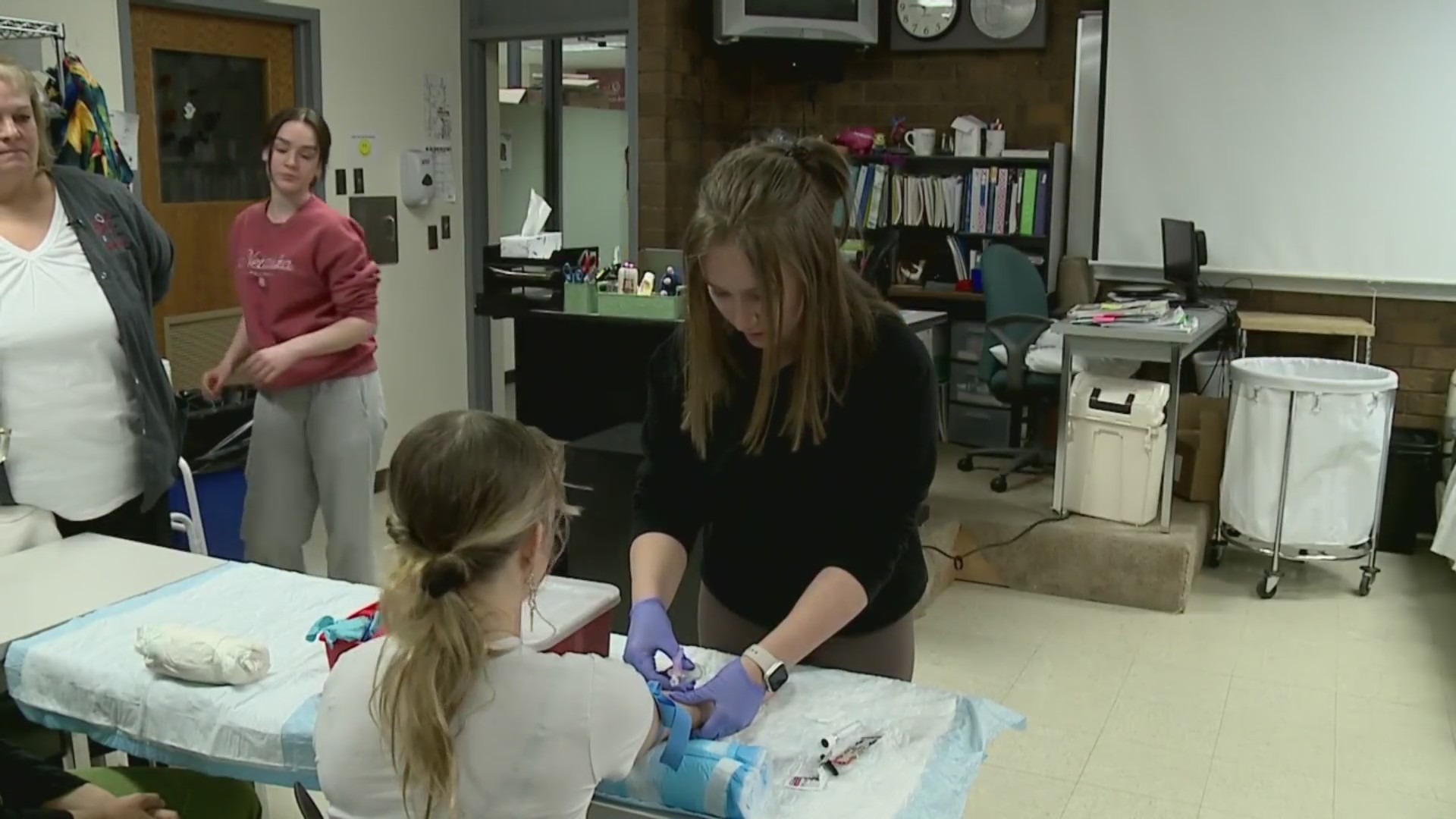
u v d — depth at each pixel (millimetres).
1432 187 4887
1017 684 3545
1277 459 4207
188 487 2703
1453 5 4738
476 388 5992
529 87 7695
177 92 4449
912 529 1682
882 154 5773
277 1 4703
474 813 1140
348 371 3254
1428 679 3582
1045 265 5586
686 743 1368
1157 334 4109
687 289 1604
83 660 1685
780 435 1620
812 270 1483
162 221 4434
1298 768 3035
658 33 5438
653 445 1782
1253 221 5211
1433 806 2850
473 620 1145
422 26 5477
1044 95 5660
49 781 1621
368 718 1168
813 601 1599
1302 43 4992
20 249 2277
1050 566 4320
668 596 1690
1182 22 5188
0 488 2291
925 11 5758
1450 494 4031
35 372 2283
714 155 6004
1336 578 4504
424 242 5590
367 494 3350
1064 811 2818
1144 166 5367
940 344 5770
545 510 1206
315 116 3160
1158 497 4379
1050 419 5621
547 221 7168
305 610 1893
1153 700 3436
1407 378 5113
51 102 2781
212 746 1556
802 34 5551
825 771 1448
